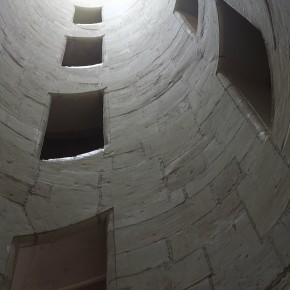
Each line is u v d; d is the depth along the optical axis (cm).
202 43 771
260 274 414
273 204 440
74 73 960
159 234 536
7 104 729
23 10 1043
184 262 488
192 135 650
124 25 1195
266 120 545
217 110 632
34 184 623
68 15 1284
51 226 577
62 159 688
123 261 518
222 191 530
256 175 488
